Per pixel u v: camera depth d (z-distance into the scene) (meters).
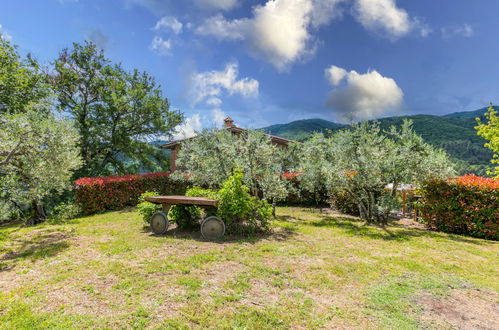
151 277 4.06
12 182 8.97
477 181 7.75
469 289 3.88
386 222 9.36
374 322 2.95
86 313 3.00
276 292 3.67
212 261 4.86
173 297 3.40
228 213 7.05
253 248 5.83
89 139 20.45
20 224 11.03
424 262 5.09
